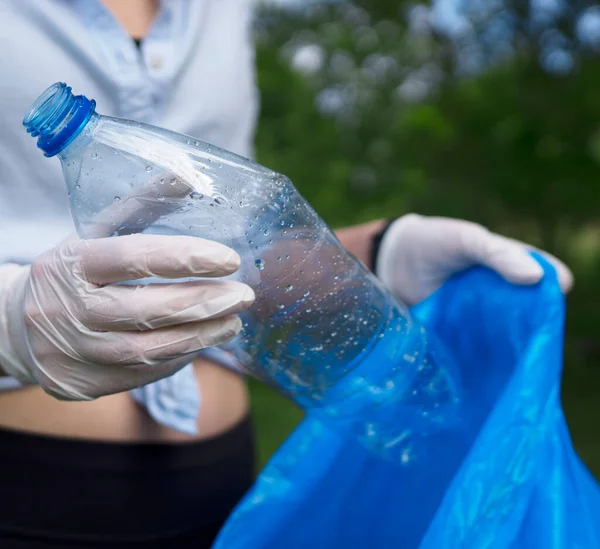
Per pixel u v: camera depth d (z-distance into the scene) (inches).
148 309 33.9
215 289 34.1
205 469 47.4
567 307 183.6
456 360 43.6
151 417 45.5
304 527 44.3
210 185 35.4
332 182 175.0
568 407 173.2
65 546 43.9
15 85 42.3
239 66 52.1
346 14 199.8
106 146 35.2
